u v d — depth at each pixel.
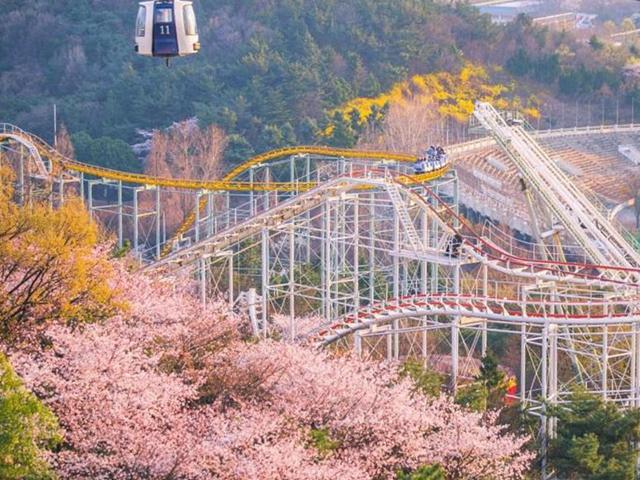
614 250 158.00
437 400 108.38
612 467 108.50
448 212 167.12
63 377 92.56
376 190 165.75
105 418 87.75
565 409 114.69
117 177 184.88
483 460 100.88
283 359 102.94
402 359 150.25
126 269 117.69
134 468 84.69
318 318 146.25
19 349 94.75
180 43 122.38
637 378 127.94
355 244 149.62
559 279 133.25
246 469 84.81
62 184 189.12
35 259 100.88
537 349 156.75
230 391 99.44
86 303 103.19
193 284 157.25
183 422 89.75
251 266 192.12
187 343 105.06
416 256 141.88
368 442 97.69
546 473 113.88
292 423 94.69
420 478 91.31
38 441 82.12
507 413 119.56
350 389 100.31
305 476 87.19
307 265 185.88
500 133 172.75
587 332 139.38
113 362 91.56
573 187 170.75
